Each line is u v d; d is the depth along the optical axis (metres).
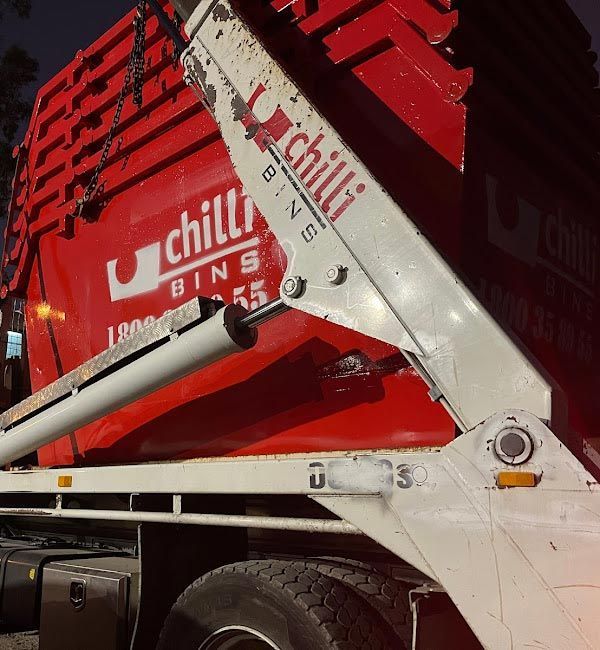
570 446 1.60
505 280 2.35
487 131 2.31
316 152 2.12
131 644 2.44
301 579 2.05
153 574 2.51
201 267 2.80
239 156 2.35
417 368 1.82
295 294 2.08
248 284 2.62
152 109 3.13
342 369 2.29
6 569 3.47
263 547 2.78
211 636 2.16
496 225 2.32
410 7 2.23
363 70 2.36
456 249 2.07
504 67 2.41
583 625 1.42
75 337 3.44
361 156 2.27
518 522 1.53
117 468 2.64
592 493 1.45
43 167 3.78
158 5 2.87
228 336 2.27
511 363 1.63
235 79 2.41
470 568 1.58
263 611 2.03
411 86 2.24
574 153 3.03
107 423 3.13
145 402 2.96
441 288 1.78
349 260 1.99
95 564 3.11
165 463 2.54
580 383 2.88
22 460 3.68
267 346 2.54
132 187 3.22
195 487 2.31
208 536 2.57
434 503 1.67
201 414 2.72
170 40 3.03
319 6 2.48
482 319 1.70
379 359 2.20
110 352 2.76
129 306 3.12
